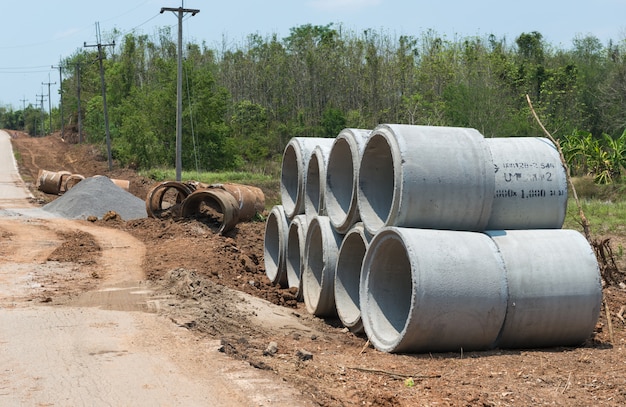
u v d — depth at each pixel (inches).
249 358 351.3
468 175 410.9
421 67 2795.3
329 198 539.8
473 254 394.6
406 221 409.7
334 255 529.3
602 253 617.3
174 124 2402.8
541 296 397.7
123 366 319.6
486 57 2647.6
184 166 2377.0
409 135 414.9
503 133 2068.2
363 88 2984.7
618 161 1514.5
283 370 336.5
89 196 1227.9
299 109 3088.1
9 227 1004.6
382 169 479.8
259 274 730.8
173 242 802.8
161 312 441.7
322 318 552.4
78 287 538.0
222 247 756.6
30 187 1830.7
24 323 406.0
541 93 2356.1
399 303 455.2
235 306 494.3
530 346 412.8
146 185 1809.8
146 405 270.1
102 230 994.7
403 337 390.6
